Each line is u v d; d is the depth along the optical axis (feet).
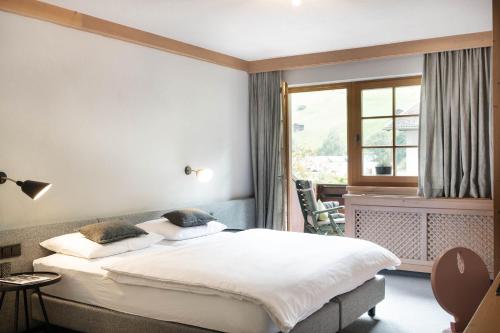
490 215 15.83
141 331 10.03
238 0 12.37
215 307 9.14
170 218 14.49
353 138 19.17
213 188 18.57
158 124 16.08
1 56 11.57
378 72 18.11
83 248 11.69
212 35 15.87
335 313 10.33
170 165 16.57
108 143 14.32
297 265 10.34
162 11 13.20
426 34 16.10
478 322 4.75
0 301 11.25
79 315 11.02
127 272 10.21
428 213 16.87
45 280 10.39
